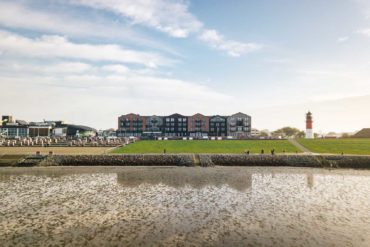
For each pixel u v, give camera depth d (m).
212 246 25.39
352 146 102.12
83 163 77.69
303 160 77.38
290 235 27.72
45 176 60.69
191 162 77.31
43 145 107.19
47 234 28.03
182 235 27.73
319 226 30.14
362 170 70.25
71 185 51.12
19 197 42.41
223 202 39.44
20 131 188.88
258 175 61.81
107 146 106.88
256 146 105.81
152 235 27.70
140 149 98.00
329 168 73.19
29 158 78.44
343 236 27.50
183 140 137.00
